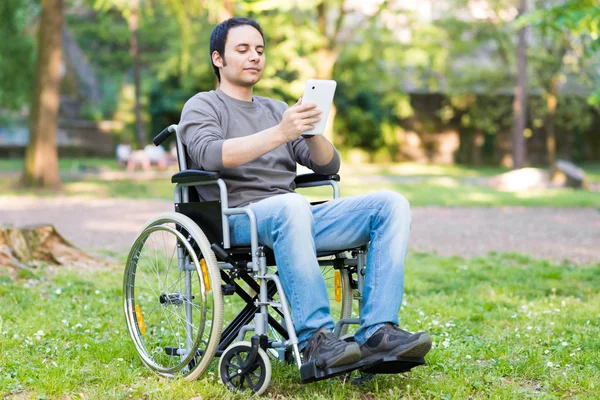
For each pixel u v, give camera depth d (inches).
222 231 118.5
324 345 109.7
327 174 130.7
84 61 1421.0
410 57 936.3
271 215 114.3
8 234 244.4
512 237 378.6
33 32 1007.6
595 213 516.4
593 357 139.4
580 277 252.2
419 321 173.6
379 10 904.9
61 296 205.8
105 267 262.7
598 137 1395.2
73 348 145.3
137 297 205.3
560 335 161.2
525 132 1237.7
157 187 743.7
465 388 121.0
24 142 1285.7
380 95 1306.6
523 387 124.4
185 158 127.6
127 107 1327.5
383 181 860.0
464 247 340.5
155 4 1109.7
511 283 238.8
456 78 1205.7
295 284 112.4
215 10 684.1
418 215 494.6
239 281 215.8
